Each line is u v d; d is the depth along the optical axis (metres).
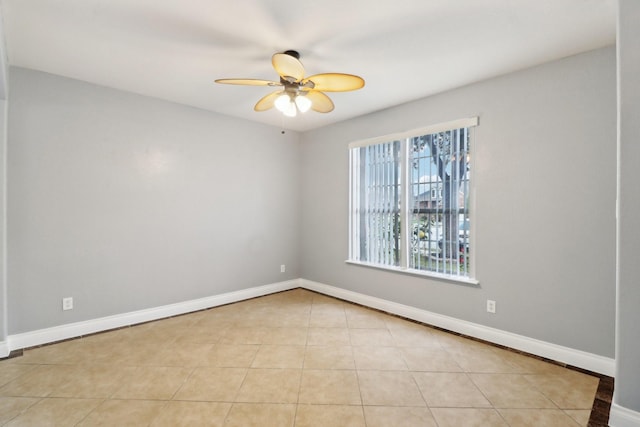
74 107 2.92
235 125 4.08
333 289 4.34
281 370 2.37
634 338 1.69
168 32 2.14
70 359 2.51
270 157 4.46
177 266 3.59
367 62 2.55
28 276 2.71
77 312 2.95
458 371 2.35
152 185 3.40
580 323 2.39
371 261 3.91
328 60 2.52
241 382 2.20
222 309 3.80
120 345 2.78
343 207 4.21
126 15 1.95
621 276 1.72
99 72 2.78
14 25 2.04
